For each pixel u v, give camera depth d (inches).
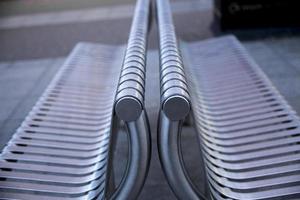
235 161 79.0
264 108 96.7
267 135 85.4
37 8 332.5
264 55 186.7
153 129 117.9
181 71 67.9
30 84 177.5
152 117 123.7
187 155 112.8
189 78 105.1
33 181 75.8
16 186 74.2
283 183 71.8
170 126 60.7
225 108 99.3
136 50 78.3
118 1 324.2
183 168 64.8
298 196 69.3
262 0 216.5
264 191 70.6
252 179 73.7
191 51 141.8
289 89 149.4
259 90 105.9
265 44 201.0
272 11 219.5
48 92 110.7
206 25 241.4
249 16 222.1
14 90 172.1
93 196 70.6
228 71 120.2
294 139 82.7
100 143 87.4
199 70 124.1
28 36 254.4
